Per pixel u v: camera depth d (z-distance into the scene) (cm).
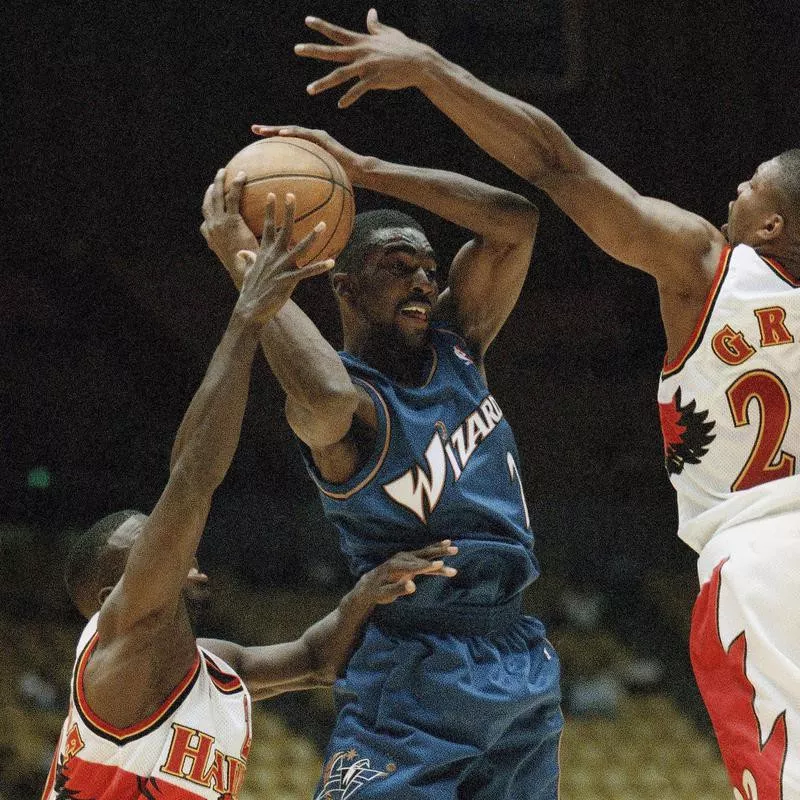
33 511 3700
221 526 3741
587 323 4075
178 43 3650
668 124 3872
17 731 2877
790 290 972
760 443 978
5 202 3625
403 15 3772
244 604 3559
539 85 3897
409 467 1131
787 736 892
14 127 3597
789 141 3841
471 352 1270
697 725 3419
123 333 3822
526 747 1165
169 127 3678
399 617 1160
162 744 996
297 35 3691
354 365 1164
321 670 1214
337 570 3706
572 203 1042
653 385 4081
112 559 1119
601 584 3909
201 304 3784
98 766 995
